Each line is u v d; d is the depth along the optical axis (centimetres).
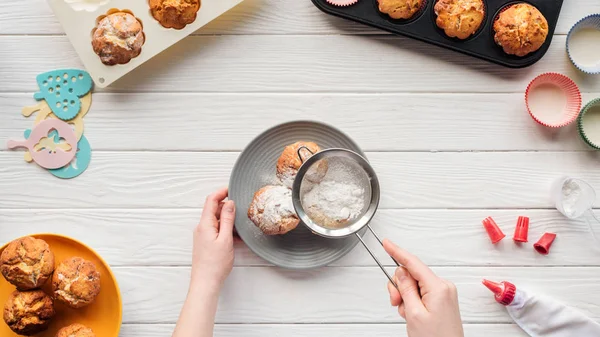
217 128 124
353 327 123
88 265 112
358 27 125
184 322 106
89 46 117
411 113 125
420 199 125
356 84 125
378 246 124
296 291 123
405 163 125
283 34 125
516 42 117
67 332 111
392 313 123
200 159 124
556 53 125
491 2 120
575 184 123
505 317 124
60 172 123
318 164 106
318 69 125
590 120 124
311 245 121
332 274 124
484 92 126
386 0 117
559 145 125
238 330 123
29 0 123
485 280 122
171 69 124
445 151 125
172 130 124
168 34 118
